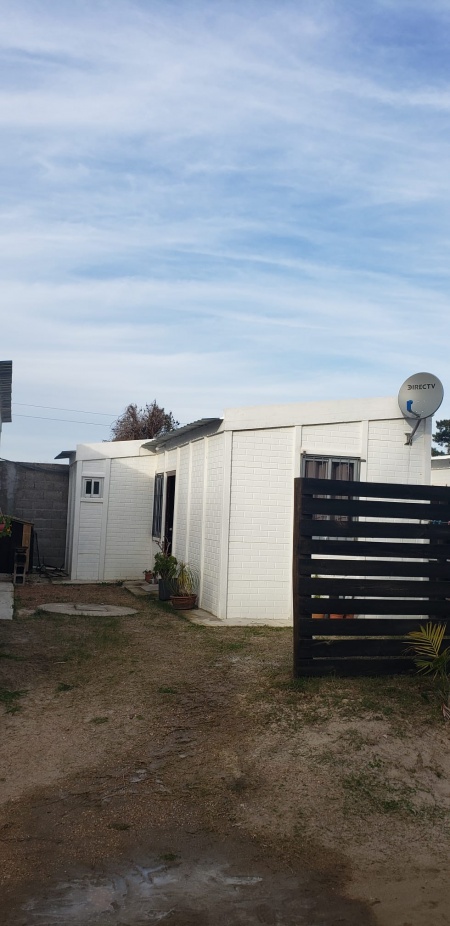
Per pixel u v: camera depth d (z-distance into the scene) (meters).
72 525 15.98
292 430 10.65
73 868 3.97
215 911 3.64
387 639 7.04
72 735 5.82
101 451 15.67
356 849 4.34
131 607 11.69
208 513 11.37
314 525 6.91
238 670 7.50
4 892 3.72
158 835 4.35
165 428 27.69
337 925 3.57
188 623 10.18
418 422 10.65
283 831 4.48
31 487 16.98
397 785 5.08
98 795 4.84
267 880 3.95
